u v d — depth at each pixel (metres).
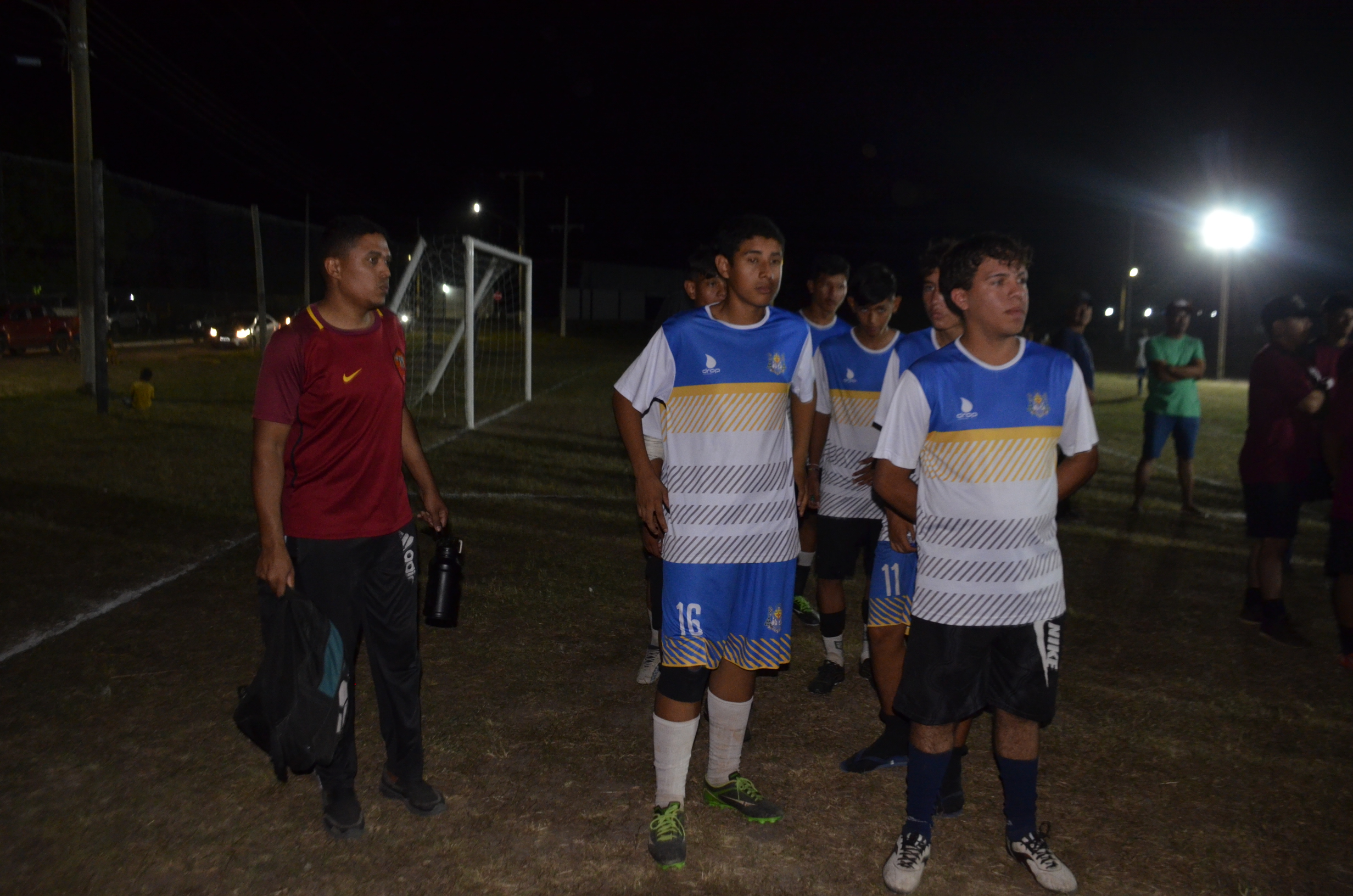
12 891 2.49
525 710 3.71
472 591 5.25
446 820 2.89
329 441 2.62
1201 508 8.05
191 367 20.53
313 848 2.72
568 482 8.62
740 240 2.71
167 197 19.41
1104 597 5.42
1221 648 4.58
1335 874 2.70
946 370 2.49
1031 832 2.68
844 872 2.68
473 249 13.16
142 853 2.68
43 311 22.39
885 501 2.62
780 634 2.87
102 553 5.68
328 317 2.62
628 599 5.15
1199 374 7.45
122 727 3.45
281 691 2.55
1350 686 4.10
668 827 2.71
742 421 2.73
